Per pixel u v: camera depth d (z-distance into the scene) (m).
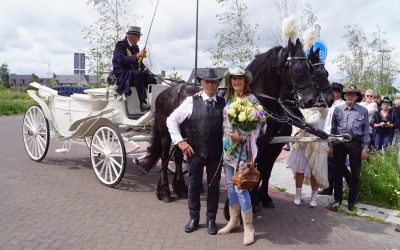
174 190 6.62
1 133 14.48
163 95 6.14
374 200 6.98
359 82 21.80
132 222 5.27
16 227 4.92
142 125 6.76
